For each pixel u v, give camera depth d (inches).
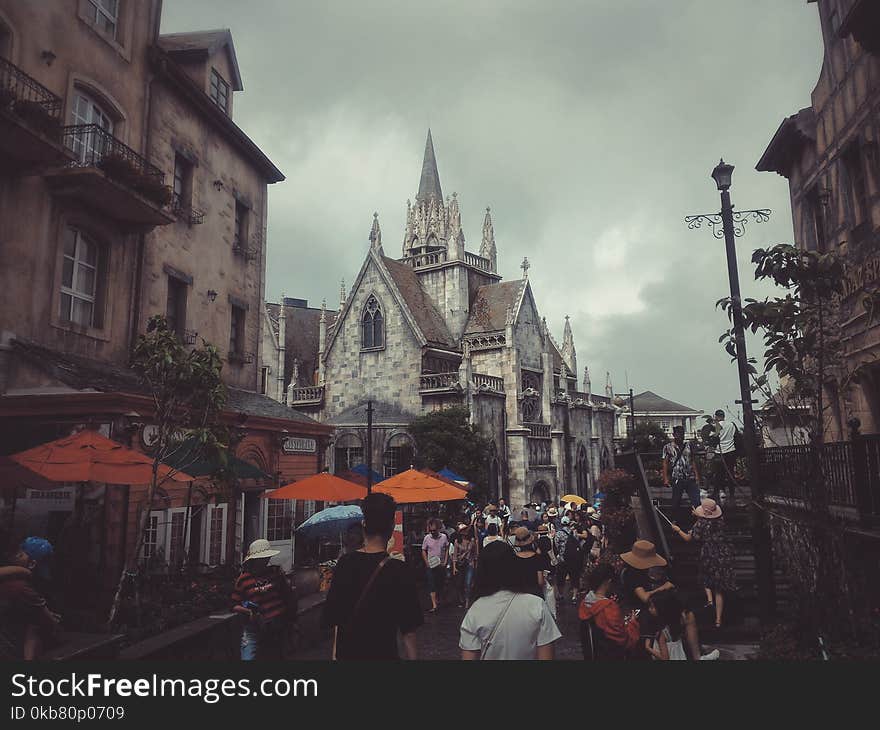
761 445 540.4
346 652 167.5
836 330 433.7
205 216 783.7
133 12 666.8
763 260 337.7
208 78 798.5
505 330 1855.3
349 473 690.8
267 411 770.2
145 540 523.8
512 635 171.3
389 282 1835.6
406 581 170.9
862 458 342.0
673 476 577.3
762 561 383.2
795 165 636.1
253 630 306.7
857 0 400.2
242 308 865.5
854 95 492.1
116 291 624.7
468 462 1505.9
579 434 2169.0
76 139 577.3
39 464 371.9
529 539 331.3
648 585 257.8
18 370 503.5
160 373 419.8
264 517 719.7
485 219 2322.8
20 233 517.7
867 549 338.3
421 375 1745.8
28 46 530.3
